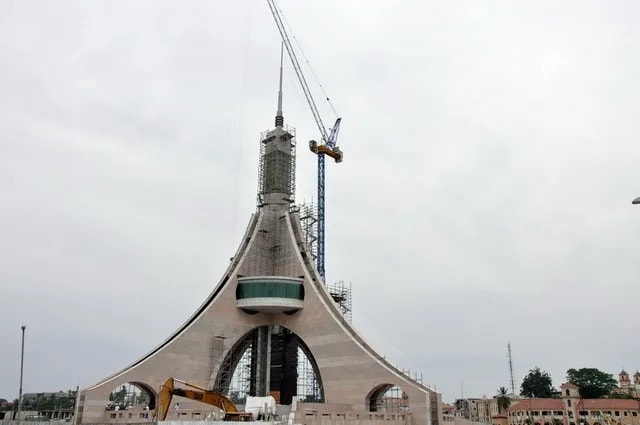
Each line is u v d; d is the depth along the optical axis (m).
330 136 108.31
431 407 47.78
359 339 55.47
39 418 55.72
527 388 143.25
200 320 57.09
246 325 60.31
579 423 108.94
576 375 132.12
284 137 71.00
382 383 51.31
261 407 40.47
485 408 134.50
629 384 148.12
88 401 47.91
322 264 96.88
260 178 70.31
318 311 58.50
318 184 104.19
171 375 53.75
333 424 41.50
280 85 74.19
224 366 58.66
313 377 66.25
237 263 63.38
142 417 45.25
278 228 66.50
